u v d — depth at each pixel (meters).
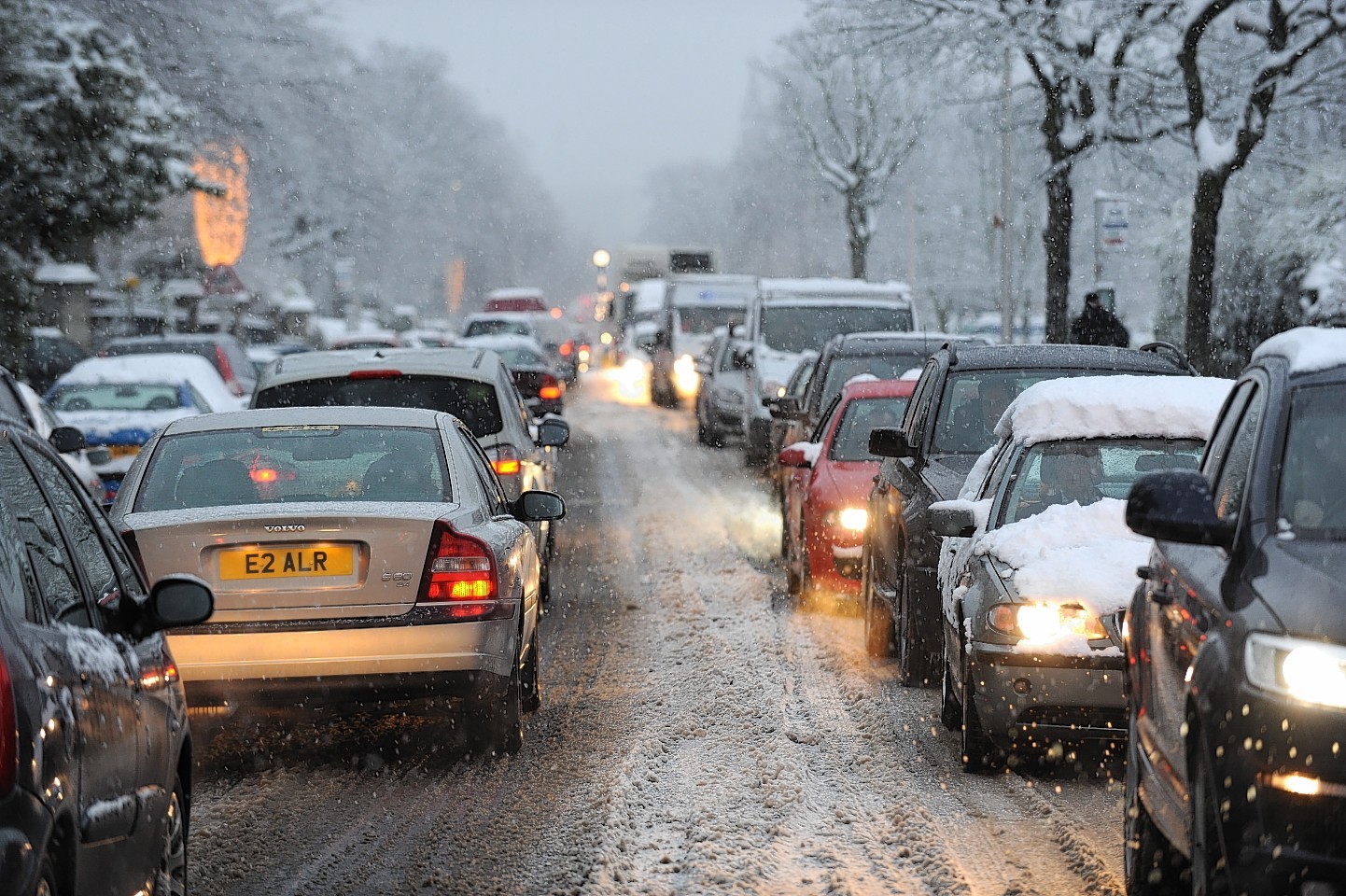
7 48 60.25
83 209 63.00
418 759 17.39
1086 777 16.08
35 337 73.38
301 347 91.25
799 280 60.28
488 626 16.27
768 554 34.50
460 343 79.50
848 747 17.45
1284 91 50.97
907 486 21.64
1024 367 23.47
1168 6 51.59
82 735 8.41
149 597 10.44
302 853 13.94
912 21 55.91
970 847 13.63
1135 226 71.44
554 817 14.87
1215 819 9.14
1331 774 8.49
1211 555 10.64
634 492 48.47
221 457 17.64
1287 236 57.69
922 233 132.38
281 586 15.88
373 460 17.72
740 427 62.41
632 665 22.67
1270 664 8.87
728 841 13.93
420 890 12.80
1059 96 56.69
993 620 15.56
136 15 80.62
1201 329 48.50
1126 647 12.71
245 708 15.92
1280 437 10.49
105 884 8.81
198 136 84.31
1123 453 18.03
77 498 10.94
